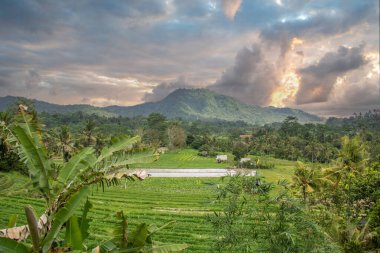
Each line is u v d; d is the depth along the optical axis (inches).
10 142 427.5
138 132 5255.9
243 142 5324.8
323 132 5477.4
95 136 3368.6
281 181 620.1
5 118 1893.5
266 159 4205.2
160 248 408.5
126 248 386.9
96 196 2257.6
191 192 2598.4
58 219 333.7
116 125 6988.2
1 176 561.6
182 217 1758.1
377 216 1074.7
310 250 545.3
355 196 1236.5
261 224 580.7
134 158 440.5
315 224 569.3
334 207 1238.9
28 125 435.2
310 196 1454.2
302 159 4311.0
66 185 387.9
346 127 7012.8
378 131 6348.4
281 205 567.5
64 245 345.7
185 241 1362.0
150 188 2741.1
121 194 2391.7
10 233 389.1
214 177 3255.4
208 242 1336.1
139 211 1870.1
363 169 1583.4
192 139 5989.2
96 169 424.8
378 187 1213.7
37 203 1743.4
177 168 3885.3
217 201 651.5
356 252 899.4
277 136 5162.4
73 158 413.7
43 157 391.2
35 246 315.3
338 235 906.7
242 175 618.8
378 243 998.4
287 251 542.0
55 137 2997.0
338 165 1665.8
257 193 582.6
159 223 1635.1
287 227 557.3
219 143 5565.9
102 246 377.1
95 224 1525.6
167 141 5506.9
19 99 2017.7
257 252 577.9
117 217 395.2
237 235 576.1
